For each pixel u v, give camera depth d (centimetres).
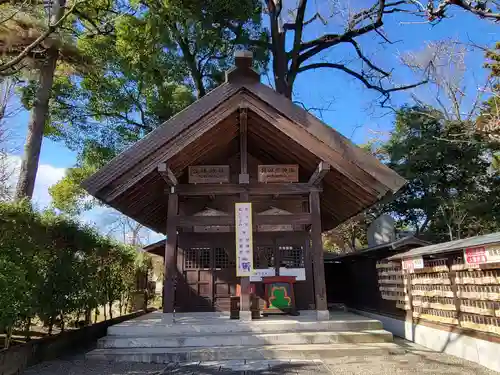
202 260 928
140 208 903
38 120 1020
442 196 1670
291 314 757
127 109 1333
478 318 520
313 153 716
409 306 730
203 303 902
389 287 838
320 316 676
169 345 588
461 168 1634
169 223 727
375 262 944
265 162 994
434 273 636
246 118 746
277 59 1532
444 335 598
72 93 1302
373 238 1377
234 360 543
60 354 606
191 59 1361
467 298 536
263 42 1469
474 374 456
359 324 647
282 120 725
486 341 497
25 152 998
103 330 823
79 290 661
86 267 691
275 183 762
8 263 453
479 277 509
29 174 987
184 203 971
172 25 1181
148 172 693
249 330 635
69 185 1497
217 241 936
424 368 482
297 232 937
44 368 505
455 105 1108
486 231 1567
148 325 641
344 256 1110
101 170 686
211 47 1359
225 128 813
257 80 733
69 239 611
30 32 912
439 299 620
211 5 1199
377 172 708
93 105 1338
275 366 500
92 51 1176
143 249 1167
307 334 603
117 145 1333
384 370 473
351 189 818
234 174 986
